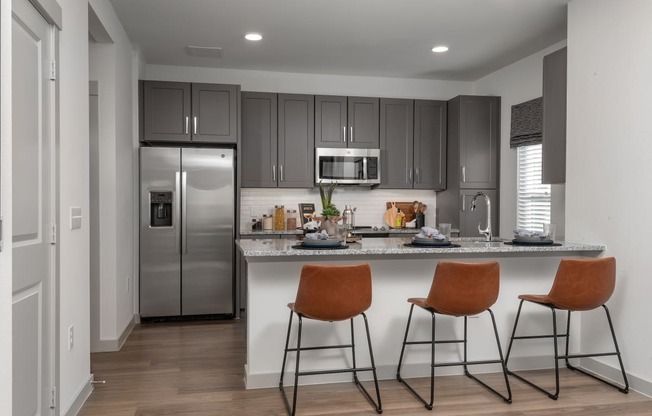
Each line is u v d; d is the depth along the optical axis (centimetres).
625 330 333
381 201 616
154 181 510
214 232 523
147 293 511
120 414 285
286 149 564
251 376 326
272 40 474
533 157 516
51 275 248
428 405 296
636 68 322
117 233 416
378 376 344
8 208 149
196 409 293
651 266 313
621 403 305
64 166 265
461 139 567
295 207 595
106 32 373
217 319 531
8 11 147
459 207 566
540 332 370
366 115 580
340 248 323
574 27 375
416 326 350
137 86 509
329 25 434
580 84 370
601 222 351
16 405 207
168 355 399
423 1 382
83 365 304
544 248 339
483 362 305
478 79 620
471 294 290
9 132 149
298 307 279
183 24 432
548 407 299
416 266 349
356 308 279
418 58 532
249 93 555
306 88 596
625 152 331
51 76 248
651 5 312
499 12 404
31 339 224
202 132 528
